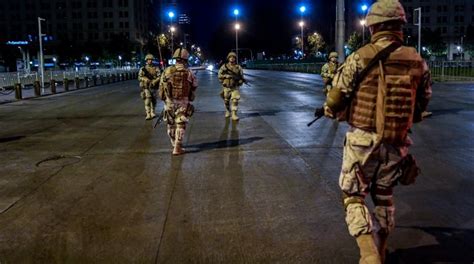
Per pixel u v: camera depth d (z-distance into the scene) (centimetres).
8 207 561
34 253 427
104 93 2784
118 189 626
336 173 683
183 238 452
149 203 562
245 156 813
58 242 451
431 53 8912
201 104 1809
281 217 501
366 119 328
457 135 984
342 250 413
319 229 464
